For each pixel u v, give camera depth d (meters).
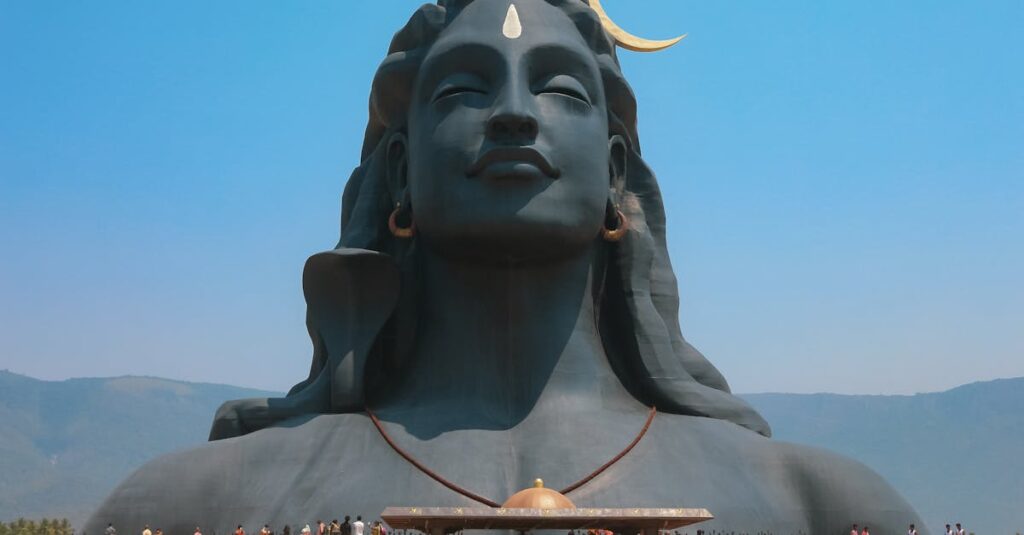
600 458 34.12
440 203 35.97
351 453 34.84
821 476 35.19
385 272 37.50
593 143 36.72
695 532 32.75
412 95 38.31
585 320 37.53
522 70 36.22
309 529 32.41
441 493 33.06
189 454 35.38
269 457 35.12
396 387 37.69
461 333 36.91
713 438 35.91
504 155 35.41
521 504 25.08
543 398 36.00
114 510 34.34
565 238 35.84
